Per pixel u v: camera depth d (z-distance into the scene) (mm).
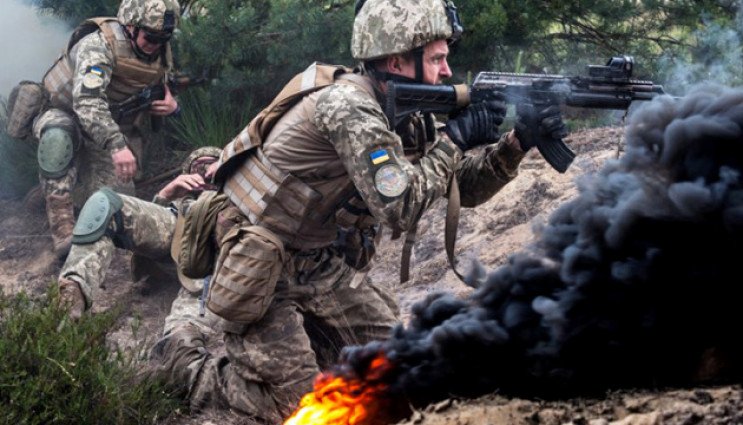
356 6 2895
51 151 5180
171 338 3432
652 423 1920
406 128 2867
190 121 5820
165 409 3176
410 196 2723
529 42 5582
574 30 5922
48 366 2879
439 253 4438
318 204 2951
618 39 5699
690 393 1998
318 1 5398
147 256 4512
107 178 5406
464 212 4566
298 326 3084
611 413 2045
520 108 2830
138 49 5152
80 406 2850
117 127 5070
